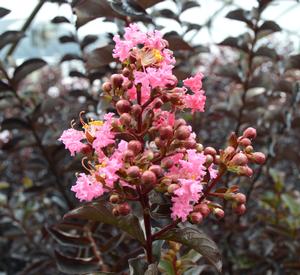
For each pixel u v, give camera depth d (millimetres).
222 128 678
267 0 497
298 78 717
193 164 256
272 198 603
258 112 582
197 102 278
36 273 582
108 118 271
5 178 772
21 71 511
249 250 551
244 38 535
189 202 272
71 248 517
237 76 557
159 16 541
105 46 390
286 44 853
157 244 306
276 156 584
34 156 652
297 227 563
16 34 488
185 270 361
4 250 660
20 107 559
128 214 285
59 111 676
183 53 581
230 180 532
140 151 272
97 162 281
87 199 257
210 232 553
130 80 271
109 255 435
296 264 525
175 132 267
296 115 594
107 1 384
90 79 522
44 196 662
